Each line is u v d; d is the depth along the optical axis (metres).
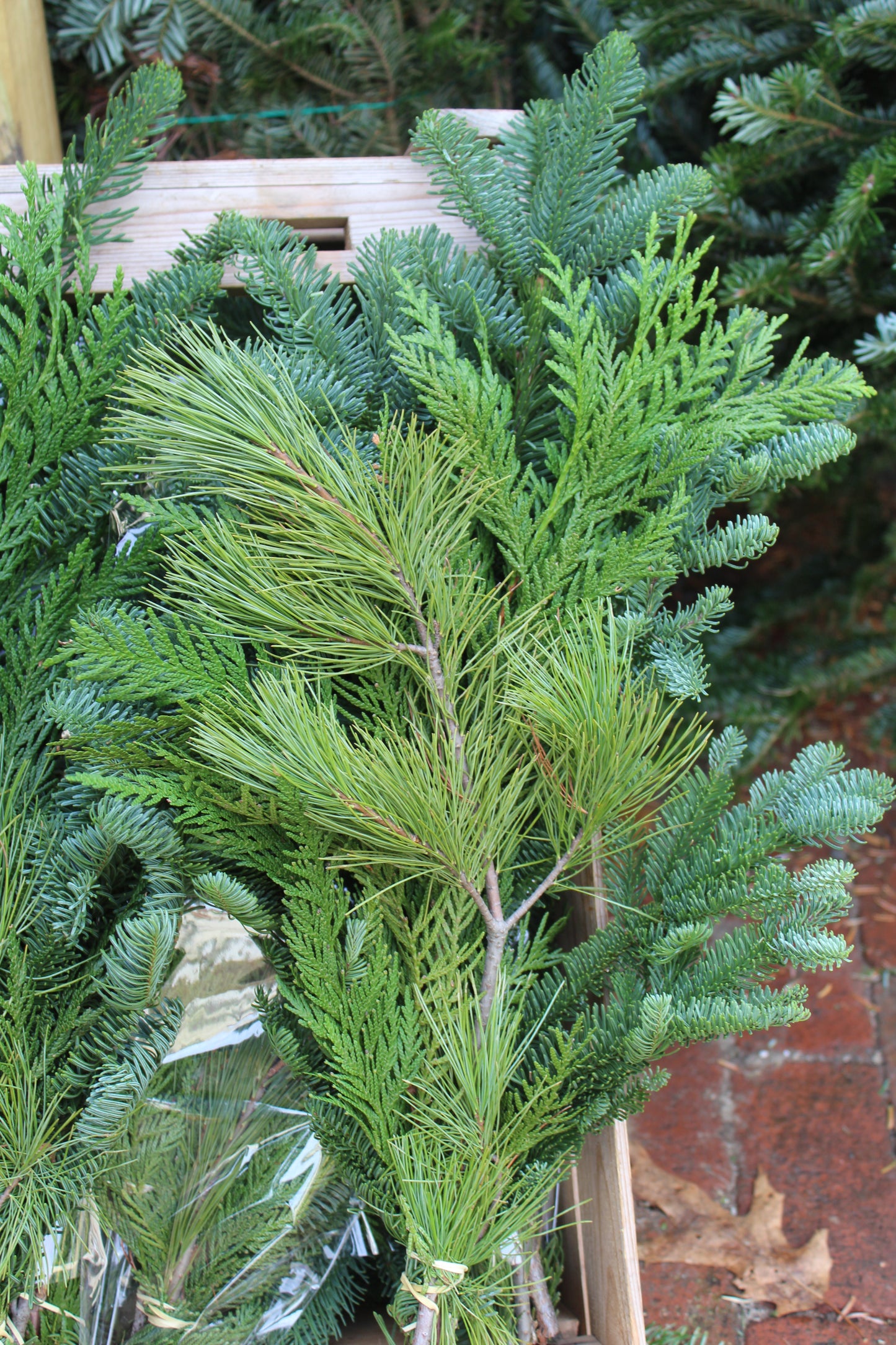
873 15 1.41
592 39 1.55
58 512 1.31
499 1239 1.25
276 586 1.24
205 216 1.35
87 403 1.29
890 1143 1.62
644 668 1.31
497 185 1.32
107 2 1.44
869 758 1.88
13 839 1.27
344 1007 1.25
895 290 1.56
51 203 1.27
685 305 1.27
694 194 1.31
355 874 1.26
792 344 1.62
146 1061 1.26
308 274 1.32
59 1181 1.26
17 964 1.25
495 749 1.28
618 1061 1.27
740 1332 1.51
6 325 1.31
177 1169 1.31
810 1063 1.67
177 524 1.25
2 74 1.36
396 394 1.32
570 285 1.28
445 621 1.26
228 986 1.31
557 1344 1.34
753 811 1.30
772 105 1.45
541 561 1.29
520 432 1.32
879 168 1.44
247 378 1.25
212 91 1.52
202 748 1.23
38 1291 1.28
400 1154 1.25
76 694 1.26
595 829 1.27
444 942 1.28
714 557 1.30
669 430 1.28
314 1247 1.32
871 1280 1.54
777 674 1.82
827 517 2.04
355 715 1.31
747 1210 1.58
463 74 1.54
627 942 1.30
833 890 1.25
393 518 1.24
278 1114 1.31
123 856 1.29
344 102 1.53
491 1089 1.25
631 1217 1.31
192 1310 1.30
